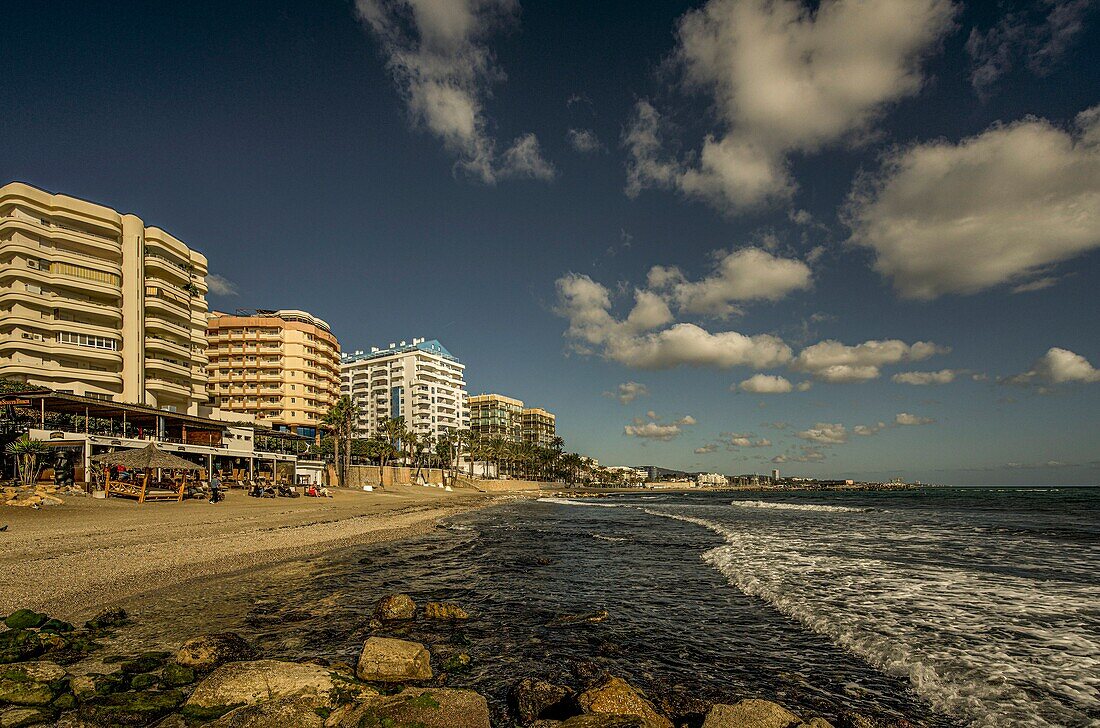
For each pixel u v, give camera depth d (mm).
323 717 6773
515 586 16953
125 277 62969
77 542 21219
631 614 13578
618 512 58844
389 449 110125
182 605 13281
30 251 56062
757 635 11789
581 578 18266
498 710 7859
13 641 9016
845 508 62906
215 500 43875
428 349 166500
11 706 6898
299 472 72438
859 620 12508
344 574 17906
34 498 30750
